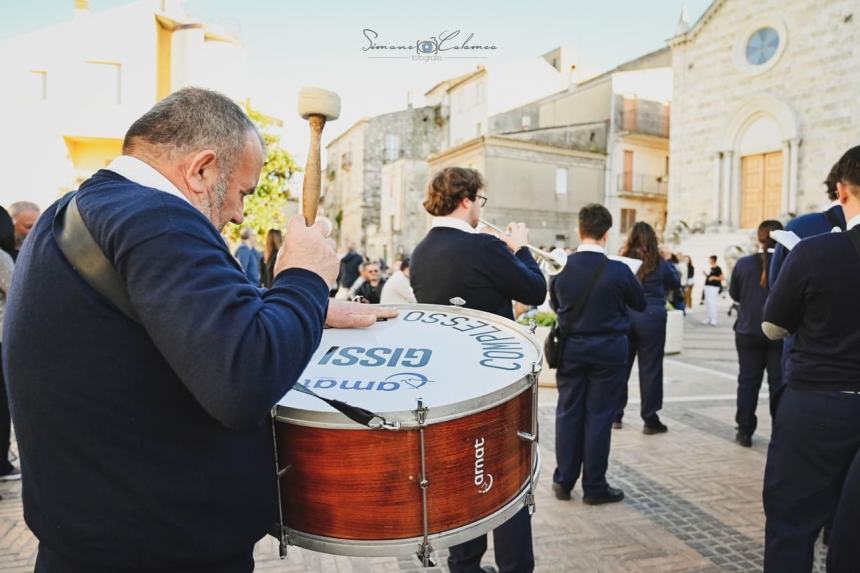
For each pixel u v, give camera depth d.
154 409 1.17
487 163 30.05
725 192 24.67
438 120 40.75
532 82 36.31
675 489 4.19
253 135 1.38
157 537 1.19
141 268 1.07
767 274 4.88
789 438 2.38
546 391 7.26
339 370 1.61
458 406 1.39
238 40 21.92
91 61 20.62
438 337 1.91
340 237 46.91
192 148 1.27
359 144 42.25
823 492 2.32
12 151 20.50
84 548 1.18
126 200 1.15
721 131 24.81
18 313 1.20
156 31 21.05
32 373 1.17
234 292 1.10
